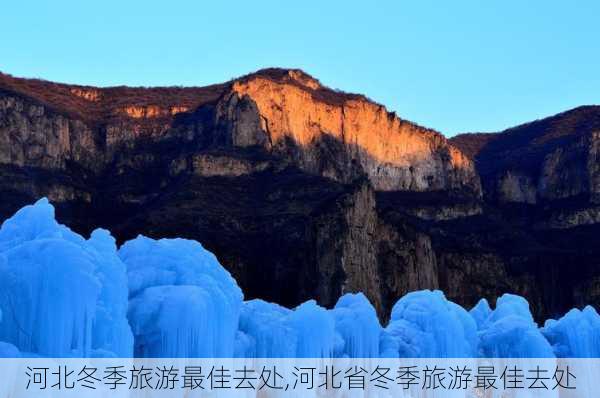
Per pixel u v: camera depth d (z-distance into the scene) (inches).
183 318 1403.8
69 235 1339.8
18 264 1232.2
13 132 5900.6
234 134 6161.4
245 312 1678.2
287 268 4995.1
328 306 4758.9
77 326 1231.5
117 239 5108.3
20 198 5452.8
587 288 6048.2
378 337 1902.1
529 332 2130.9
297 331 1734.7
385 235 5339.6
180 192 5561.0
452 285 5925.2
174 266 1510.8
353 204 5123.0
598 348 2274.9
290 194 5615.2
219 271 1583.4
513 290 6067.9
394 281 5167.3
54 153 6112.2
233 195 5634.8
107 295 1314.0
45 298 1218.6
